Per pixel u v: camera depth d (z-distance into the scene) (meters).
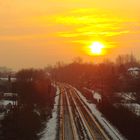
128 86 109.31
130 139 46.47
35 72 168.50
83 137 48.16
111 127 56.47
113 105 72.75
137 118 54.12
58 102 96.00
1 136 44.06
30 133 48.47
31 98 85.38
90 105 89.81
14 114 55.41
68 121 63.12
